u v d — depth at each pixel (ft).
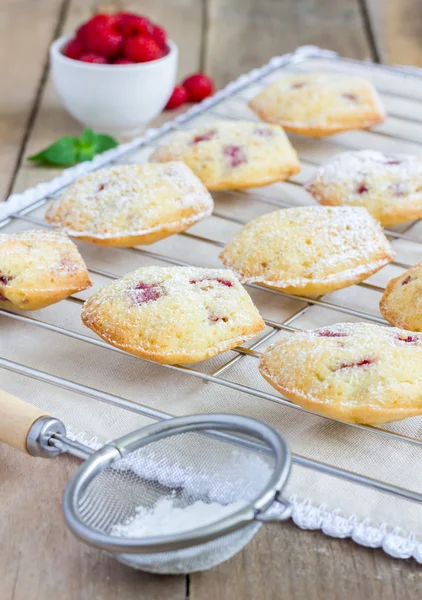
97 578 1.69
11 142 2.69
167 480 1.74
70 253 2.09
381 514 1.76
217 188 2.38
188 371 1.91
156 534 1.67
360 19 3.44
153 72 2.65
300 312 2.09
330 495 1.78
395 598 1.68
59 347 2.02
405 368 1.83
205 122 2.68
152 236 2.20
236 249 2.15
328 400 1.82
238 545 1.67
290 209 2.20
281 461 1.67
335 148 2.61
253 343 2.02
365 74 2.94
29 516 1.76
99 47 2.69
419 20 3.44
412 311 2.01
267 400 1.92
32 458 1.84
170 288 1.98
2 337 2.04
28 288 2.02
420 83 2.91
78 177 2.42
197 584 1.69
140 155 2.54
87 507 1.69
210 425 1.76
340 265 2.10
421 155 2.57
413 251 2.27
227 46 3.23
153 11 3.43
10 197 2.37
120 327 1.94
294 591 1.68
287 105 2.59
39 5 3.42
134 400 1.92
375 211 2.28
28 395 1.92
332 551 1.73
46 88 2.96
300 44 3.26
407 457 1.83
